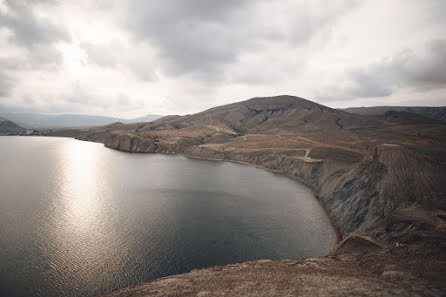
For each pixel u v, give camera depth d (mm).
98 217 66000
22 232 55219
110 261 45938
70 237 54094
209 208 76750
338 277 25156
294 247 53844
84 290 38156
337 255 35969
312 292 21656
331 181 93188
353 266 29141
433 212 48750
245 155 188875
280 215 72750
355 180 77562
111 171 133500
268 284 25219
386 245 36156
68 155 189625
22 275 40750
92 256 47250
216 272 33781
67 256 46844
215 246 52969
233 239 56438
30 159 162625
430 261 25438
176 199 85062
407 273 23500
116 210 71875
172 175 128000
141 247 51375
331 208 76188
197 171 142500
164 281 31922
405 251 29969
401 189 61719
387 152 77375
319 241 57062
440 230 40344
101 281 40344
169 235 57188
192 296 24500
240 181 118562
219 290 25078
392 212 55500
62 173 122750
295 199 90125
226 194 93688
